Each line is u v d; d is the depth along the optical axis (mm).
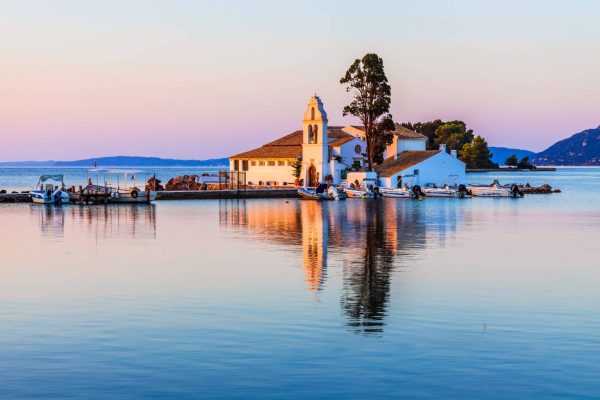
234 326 43500
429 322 44500
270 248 78812
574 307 48719
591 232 97188
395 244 82438
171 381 34156
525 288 55281
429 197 185625
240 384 33719
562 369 35656
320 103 196125
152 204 158750
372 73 191875
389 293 53156
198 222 111688
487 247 79875
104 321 44844
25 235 93125
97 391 33000
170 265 66688
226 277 60000
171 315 46344
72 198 159250
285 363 36562
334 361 36844
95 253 75250
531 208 146250
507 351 38469
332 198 174625
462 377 34562
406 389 33125
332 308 48188
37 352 38469
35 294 53062
